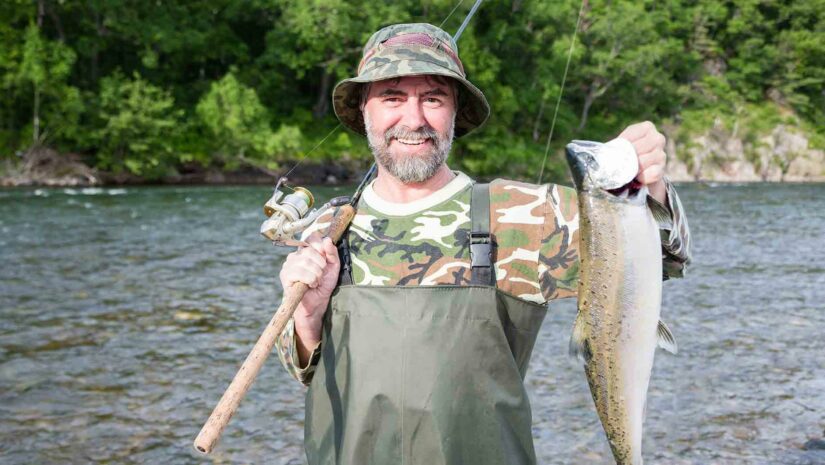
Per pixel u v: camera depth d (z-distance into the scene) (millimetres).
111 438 5699
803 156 53031
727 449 5488
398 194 2518
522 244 2369
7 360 7402
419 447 2264
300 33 40594
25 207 20812
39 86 31891
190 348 7922
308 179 36875
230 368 7301
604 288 2234
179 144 35250
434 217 2432
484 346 2297
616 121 51062
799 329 8875
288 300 2359
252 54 45062
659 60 51875
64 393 6570
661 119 52469
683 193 32375
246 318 9172
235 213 20609
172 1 39875
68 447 5535
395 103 2467
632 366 2240
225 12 41688
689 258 2391
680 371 7246
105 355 7633
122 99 33406
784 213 23219
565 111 47469
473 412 2266
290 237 2484
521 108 45781
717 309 9875
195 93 40188
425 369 2275
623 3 48938
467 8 43281
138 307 9625
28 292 10336
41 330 8484
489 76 42156
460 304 2316
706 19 60719
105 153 33500
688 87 54406
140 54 38188
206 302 9977
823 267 13258
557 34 47844
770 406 6340
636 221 2205
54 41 34375
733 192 33469
